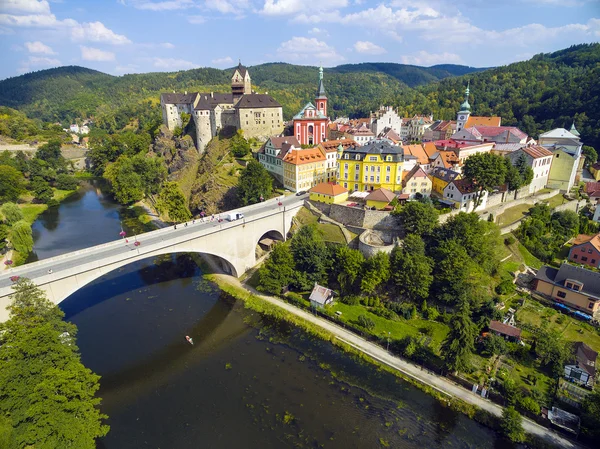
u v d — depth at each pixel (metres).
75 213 151.12
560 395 58.66
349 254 87.06
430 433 55.00
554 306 78.69
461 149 131.88
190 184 171.50
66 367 49.06
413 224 89.69
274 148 143.12
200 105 186.50
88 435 46.09
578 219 107.31
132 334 76.75
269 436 54.03
